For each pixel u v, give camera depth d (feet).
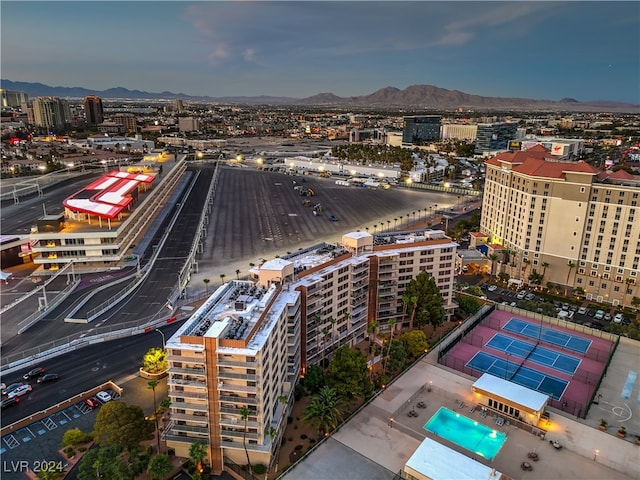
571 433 353.51
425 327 525.75
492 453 330.95
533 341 501.56
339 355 379.76
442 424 361.10
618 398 400.88
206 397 298.97
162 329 484.33
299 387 391.24
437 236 531.91
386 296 495.82
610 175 617.21
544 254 635.25
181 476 302.25
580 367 451.53
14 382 389.39
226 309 343.87
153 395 374.02
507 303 593.01
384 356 444.14
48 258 634.84
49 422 343.67
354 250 479.82
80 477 274.57
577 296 614.75
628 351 480.64
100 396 369.91
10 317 501.97
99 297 554.05
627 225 565.94
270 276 388.16
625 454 331.98
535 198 628.28
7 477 291.38
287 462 319.88
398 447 336.08
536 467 317.63
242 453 308.60
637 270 568.82
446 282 530.68
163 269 653.30
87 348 444.55
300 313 393.50
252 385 295.07
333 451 330.75
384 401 387.96
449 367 443.73
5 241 652.89
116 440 297.53
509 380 426.92
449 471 294.05
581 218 595.88
